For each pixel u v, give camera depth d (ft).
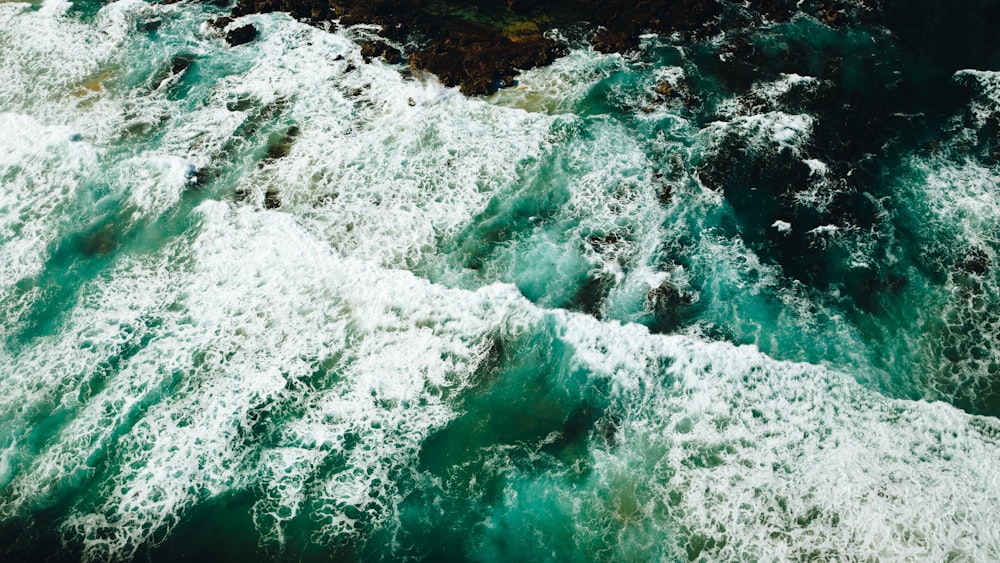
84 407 53.26
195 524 47.60
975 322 56.85
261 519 47.70
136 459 50.55
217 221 65.62
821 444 49.19
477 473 49.55
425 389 53.88
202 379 54.65
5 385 54.90
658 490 47.91
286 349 56.24
